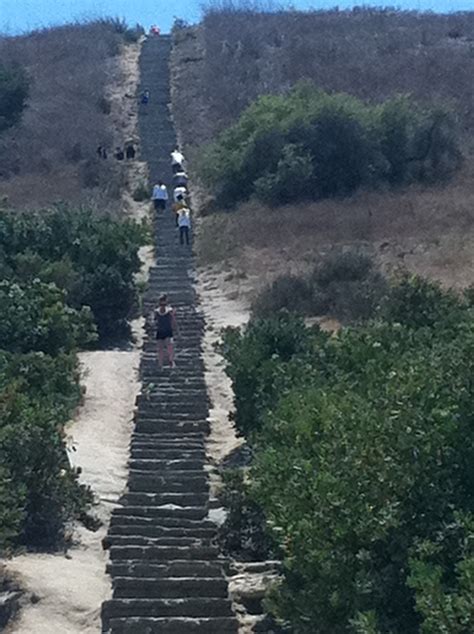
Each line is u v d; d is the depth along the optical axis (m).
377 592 7.89
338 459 8.76
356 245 28.70
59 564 11.36
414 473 8.16
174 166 40.28
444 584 7.45
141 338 23.27
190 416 17.20
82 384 18.61
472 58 52.28
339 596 8.02
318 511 8.35
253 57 55.94
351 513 8.08
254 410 15.46
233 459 15.53
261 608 10.75
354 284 23.69
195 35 64.00
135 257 24.55
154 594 10.81
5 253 23.73
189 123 48.09
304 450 9.93
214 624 10.14
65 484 12.47
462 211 31.47
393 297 17.48
